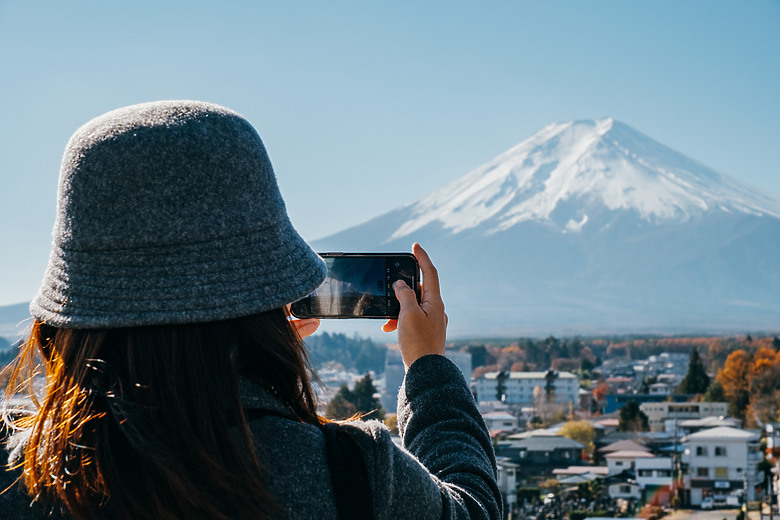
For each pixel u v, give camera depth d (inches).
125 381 30.1
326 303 45.7
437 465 35.1
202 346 30.5
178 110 31.6
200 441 29.6
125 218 30.0
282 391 33.4
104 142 30.5
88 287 30.2
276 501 30.3
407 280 45.7
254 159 31.9
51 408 30.9
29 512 31.1
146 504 29.2
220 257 30.5
